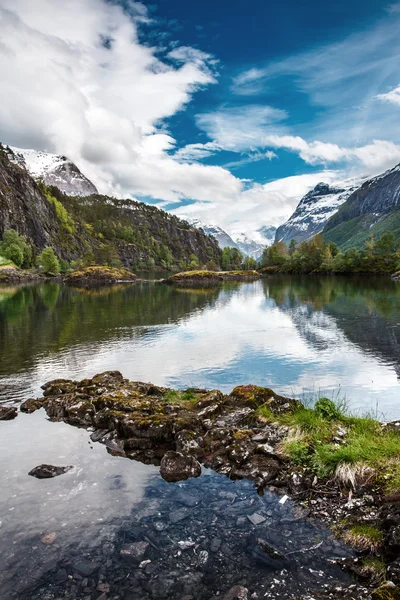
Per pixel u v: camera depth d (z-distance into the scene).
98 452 12.18
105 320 47.00
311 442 11.40
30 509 8.96
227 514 8.77
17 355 28.77
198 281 144.12
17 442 13.01
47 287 110.12
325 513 8.70
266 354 29.47
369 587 6.53
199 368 25.56
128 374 23.89
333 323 44.44
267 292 92.50
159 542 7.82
